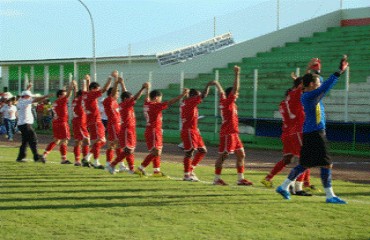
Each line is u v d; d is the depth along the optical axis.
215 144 28.08
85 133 16.39
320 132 10.23
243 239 7.44
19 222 8.41
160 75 35.22
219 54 36.88
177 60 38.00
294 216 8.97
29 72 45.12
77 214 9.04
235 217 8.87
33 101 17.25
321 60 32.84
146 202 10.16
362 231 7.93
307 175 11.79
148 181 13.14
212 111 30.80
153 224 8.33
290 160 12.06
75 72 39.38
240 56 37.50
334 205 9.99
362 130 23.84
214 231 7.88
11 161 17.56
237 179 13.52
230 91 12.59
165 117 32.44
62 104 16.88
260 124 27.27
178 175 14.55
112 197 10.69
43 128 37.06
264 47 38.00
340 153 23.89
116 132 15.58
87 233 7.72
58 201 10.22
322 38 36.84
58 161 17.91
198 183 12.91
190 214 9.09
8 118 28.03
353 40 34.94
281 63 34.12
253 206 9.83
